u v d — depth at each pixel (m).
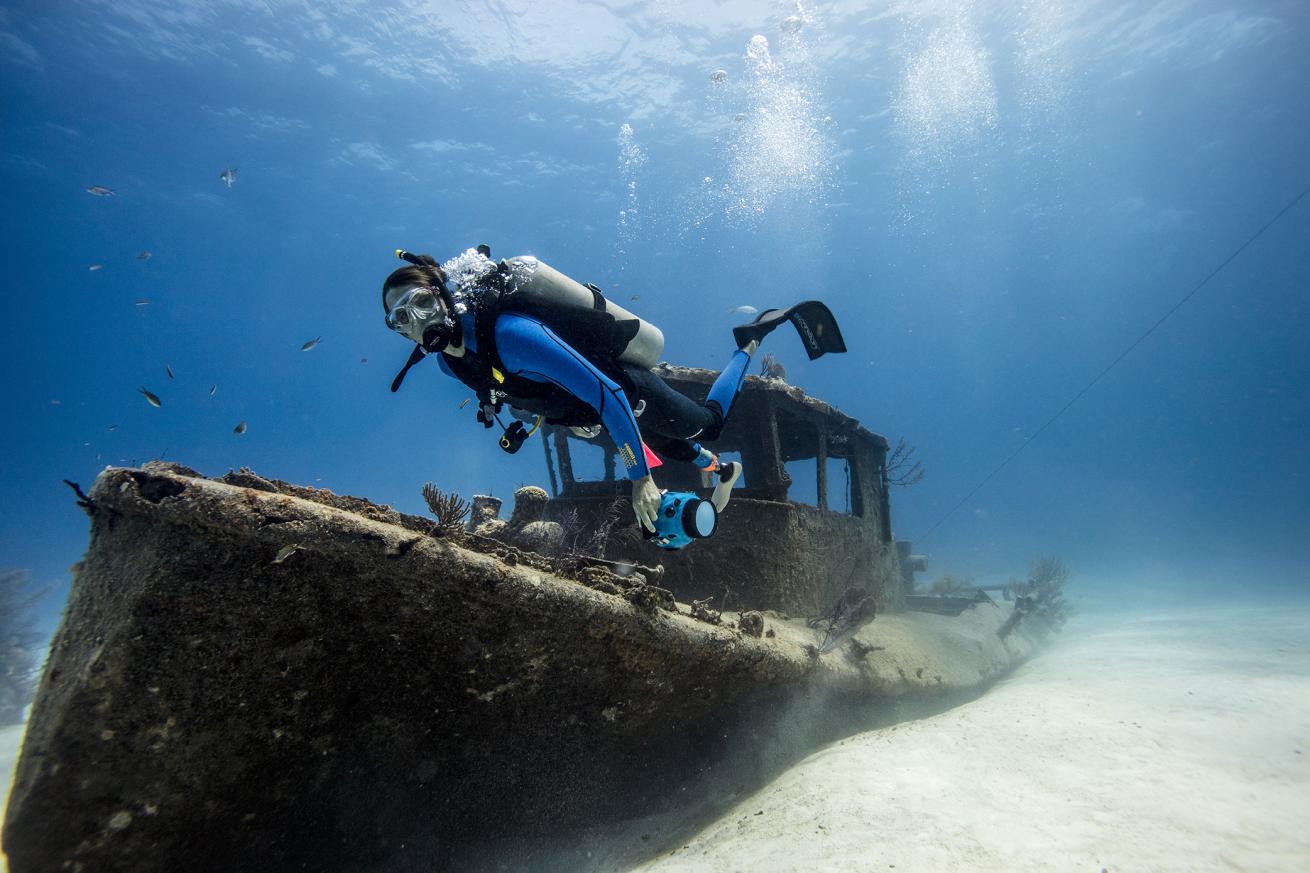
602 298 2.30
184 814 2.35
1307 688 4.16
